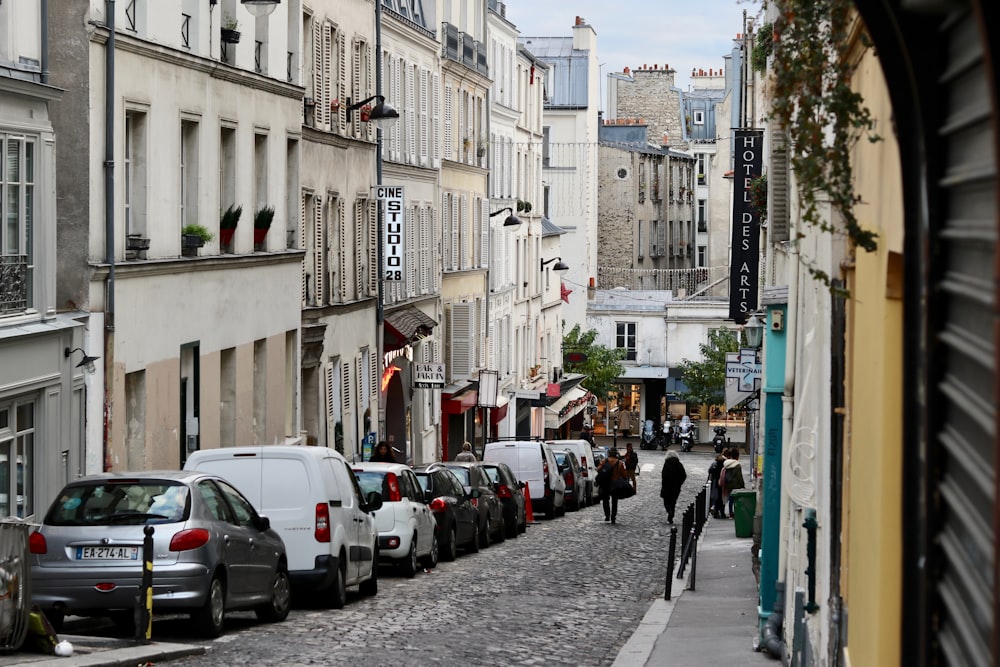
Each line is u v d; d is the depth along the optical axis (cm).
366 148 5784
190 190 3925
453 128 7519
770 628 1966
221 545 2144
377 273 5791
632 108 16300
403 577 3281
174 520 2089
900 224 719
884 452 792
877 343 841
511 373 9306
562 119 12862
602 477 5472
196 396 3916
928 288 568
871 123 884
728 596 2850
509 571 3481
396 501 3256
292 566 2559
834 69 946
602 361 11800
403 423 6369
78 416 3169
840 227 1073
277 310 4616
